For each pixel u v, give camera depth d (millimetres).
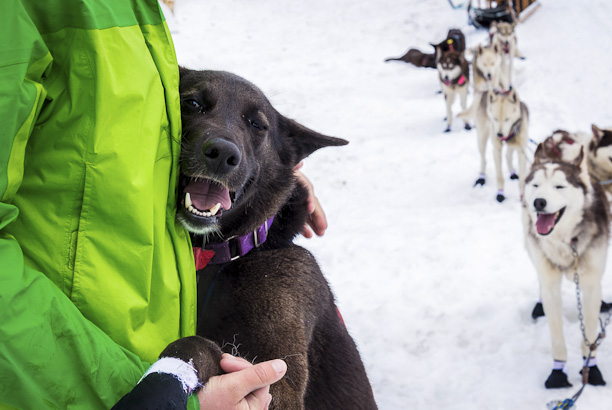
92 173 1293
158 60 1500
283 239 2189
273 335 1983
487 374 4375
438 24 15953
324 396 2229
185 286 1545
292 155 2379
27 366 1136
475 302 5215
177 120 1544
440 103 11461
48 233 1291
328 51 14398
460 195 7734
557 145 4730
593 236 4113
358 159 8992
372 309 5254
